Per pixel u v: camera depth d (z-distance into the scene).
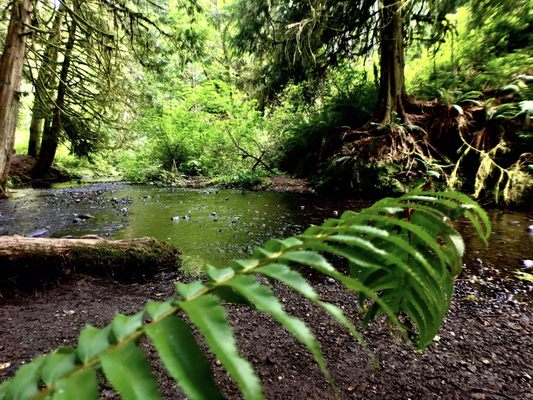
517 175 4.81
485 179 5.25
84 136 8.95
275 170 9.42
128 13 4.61
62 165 13.31
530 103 5.13
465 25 7.28
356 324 1.88
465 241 3.36
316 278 2.58
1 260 2.20
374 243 0.63
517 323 1.91
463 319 1.95
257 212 5.01
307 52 7.93
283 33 8.12
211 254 3.17
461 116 5.89
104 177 12.63
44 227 4.23
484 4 6.56
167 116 10.62
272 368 1.52
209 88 10.87
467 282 2.47
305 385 1.42
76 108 9.05
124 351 0.26
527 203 4.75
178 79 11.55
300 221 4.42
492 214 4.50
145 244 2.89
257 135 10.46
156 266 2.84
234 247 3.37
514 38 6.84
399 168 5.89
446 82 6.95
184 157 10.66
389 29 6.57
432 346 1.68
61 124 8.60
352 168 6.34
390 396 1.35
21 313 1.99
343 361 1.57
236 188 7.99
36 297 2.20
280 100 10.77
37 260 2.32
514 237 3.46
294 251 0.38
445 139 6.03
